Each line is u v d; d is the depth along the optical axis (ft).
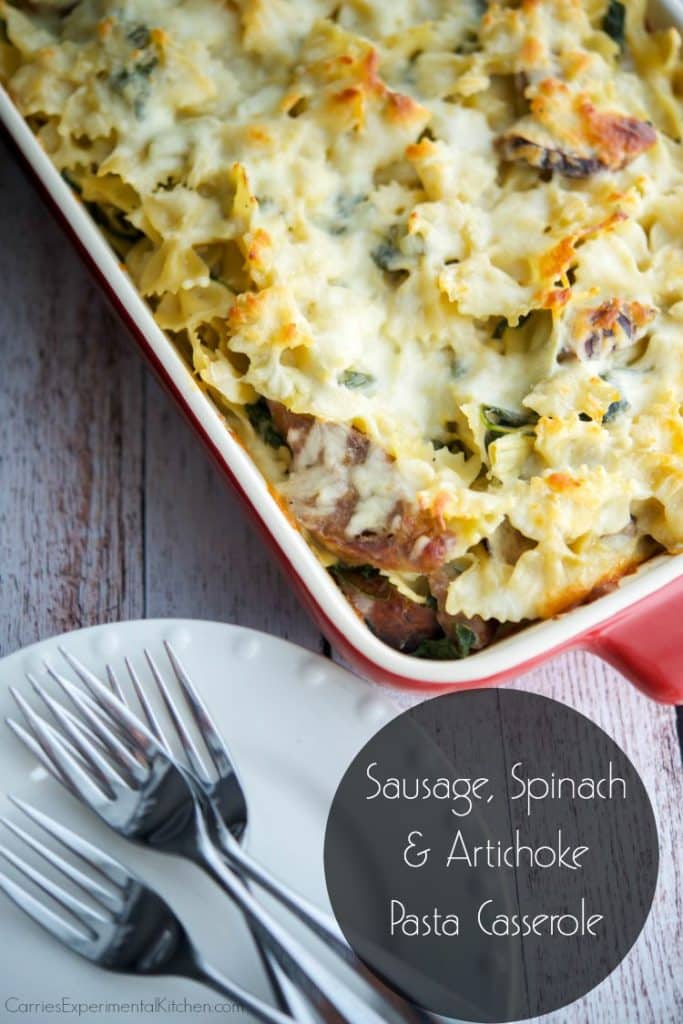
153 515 2.17
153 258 2.04
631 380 1.99
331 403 1.94
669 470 1.93
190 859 1.87
